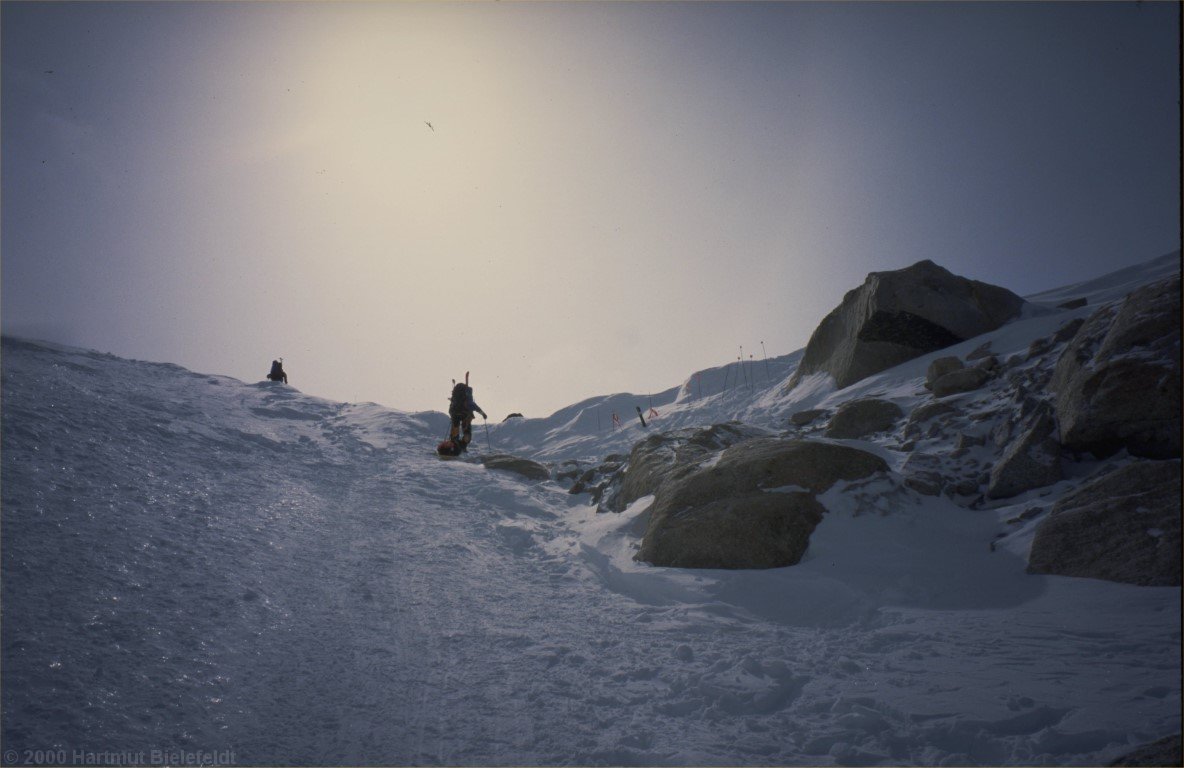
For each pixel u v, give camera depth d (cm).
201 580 491
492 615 536
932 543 645
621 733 350
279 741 327
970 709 349
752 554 646
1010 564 589
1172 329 680
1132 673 376
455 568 649
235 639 423
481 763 318
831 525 673
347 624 479
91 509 552
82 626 390
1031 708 343
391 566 619
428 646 461
